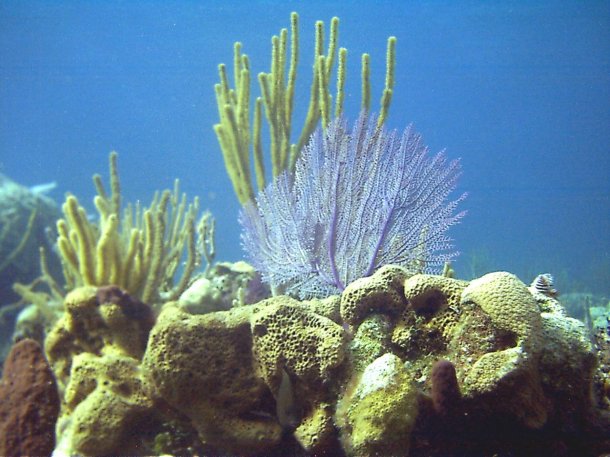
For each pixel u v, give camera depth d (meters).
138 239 4.06
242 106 5.27
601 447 2.27
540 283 2.92
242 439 2.46
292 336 2.46
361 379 2.28
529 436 2.22
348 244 3.73
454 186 3.70
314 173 3.82
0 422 2.25
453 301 2.53
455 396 2.16
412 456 2.31
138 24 68.56
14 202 9.93
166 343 2.42
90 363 2.80
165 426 2.68
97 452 2.54
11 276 9.21
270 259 4.07
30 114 103.50
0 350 8.13
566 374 2.21
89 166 93.62
